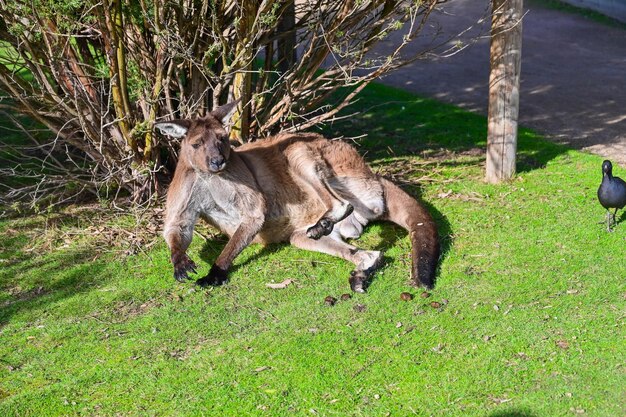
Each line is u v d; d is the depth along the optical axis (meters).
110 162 6.46
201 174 5.53
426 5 6.95
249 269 5.53
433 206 6.41
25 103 6.08
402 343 4.51
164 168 6.85
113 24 5.81
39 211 6.49
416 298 5.00
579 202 6.33
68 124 6.68
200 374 4.32
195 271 5.30
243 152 5.95
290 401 4.05
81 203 6.74
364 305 4.95
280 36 6.70
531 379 4.12
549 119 8.99
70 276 5.52
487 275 5.24
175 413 4.00
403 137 8.34
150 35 6.66
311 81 7.14
